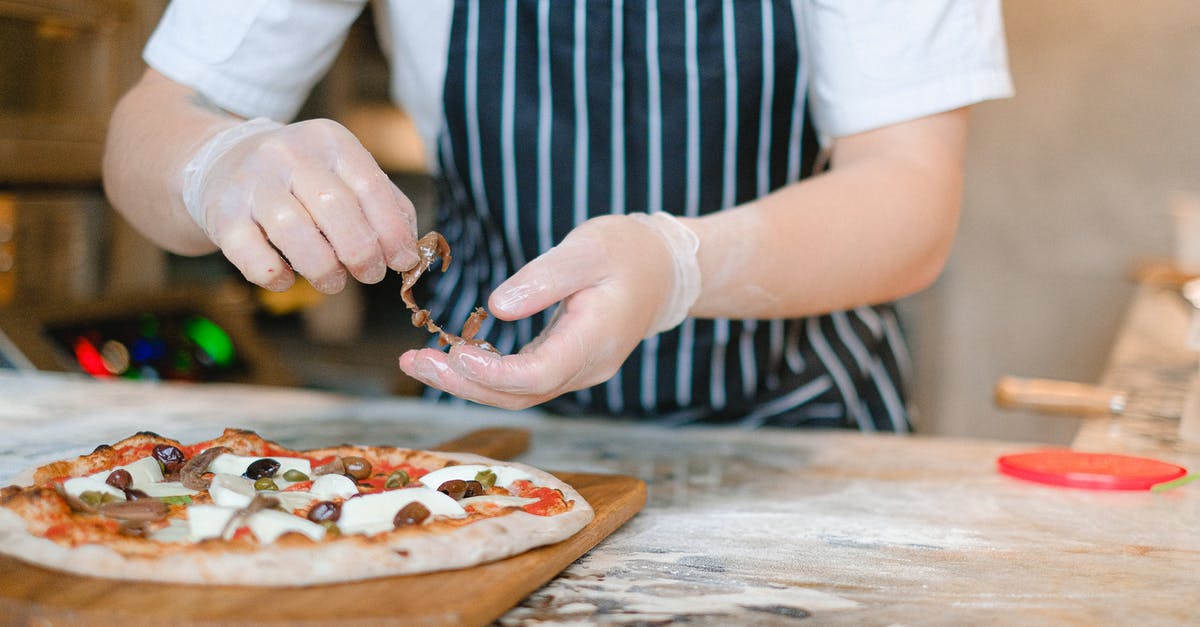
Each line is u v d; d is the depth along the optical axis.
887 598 0.85
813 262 1.19
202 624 0.70
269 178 0.97
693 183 1.54
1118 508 1.15
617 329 1.00
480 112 1.54
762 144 1.54
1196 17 3.31
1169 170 3.41
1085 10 3.41
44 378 1.88
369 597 0.75
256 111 1.42
